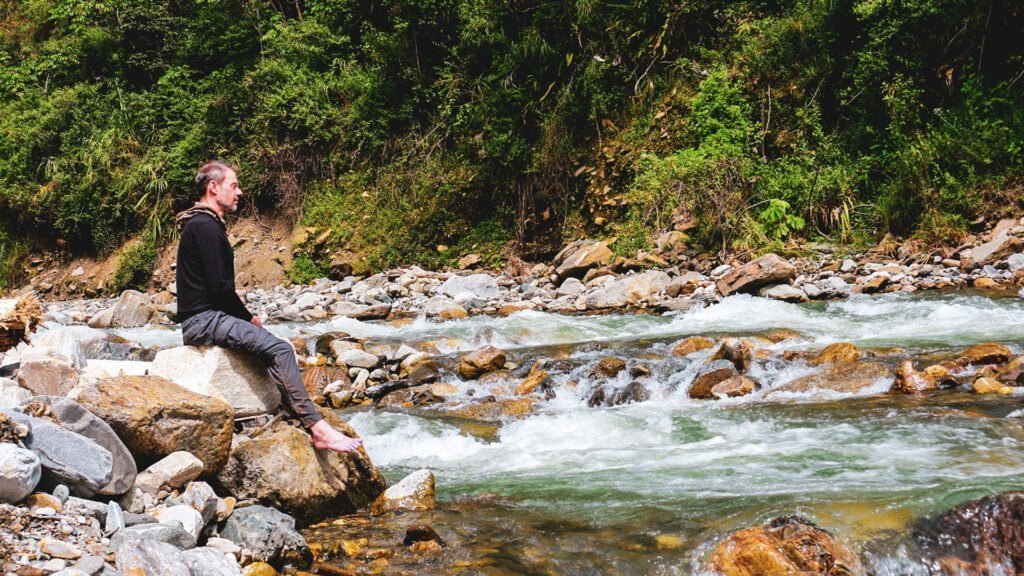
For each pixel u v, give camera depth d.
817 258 11.78
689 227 12.91
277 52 19.41
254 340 4.05
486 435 5.66
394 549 3.47
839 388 6.01
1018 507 3.20
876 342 7.29
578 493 4.14
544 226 15.03
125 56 21.14
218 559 3.04
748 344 7.04
